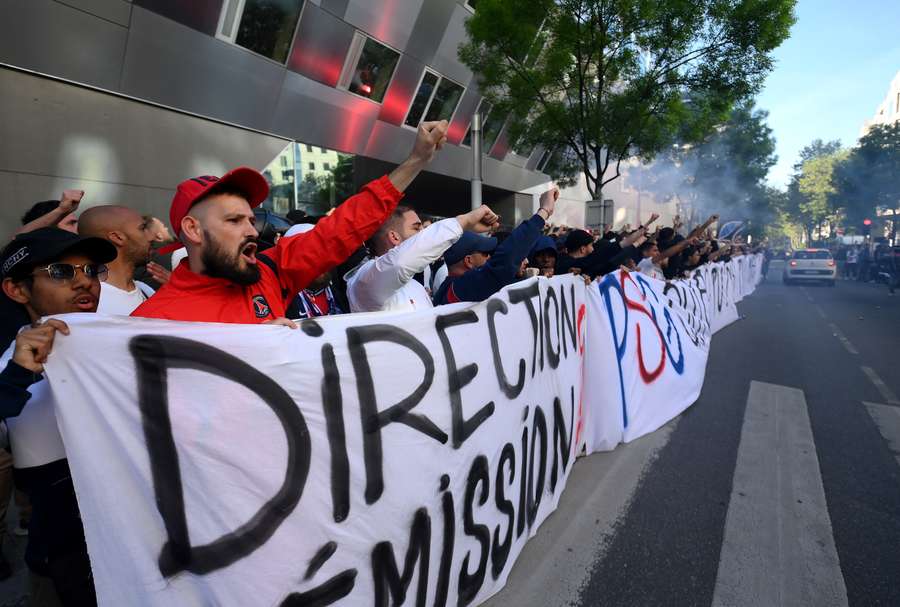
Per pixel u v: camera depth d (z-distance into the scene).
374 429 1.54
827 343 7.55
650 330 4.23
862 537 2.59
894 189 31.98
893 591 2.20
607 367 3.54
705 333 6.22
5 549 2.54
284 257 1.78
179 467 1.27
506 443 2.18
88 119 7.74
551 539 2.56
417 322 1.70
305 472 1.40
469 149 17.00
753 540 2.56
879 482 3.16
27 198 7.17
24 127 7.08
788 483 3.15
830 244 44.53
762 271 24.66
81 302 1.50
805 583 2.25
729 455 3.55
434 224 2.02
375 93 12.61
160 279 2.74
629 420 3.79
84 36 7.38
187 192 1.54
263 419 1.34
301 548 1.39
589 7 9.03
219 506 1.29
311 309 2.51
